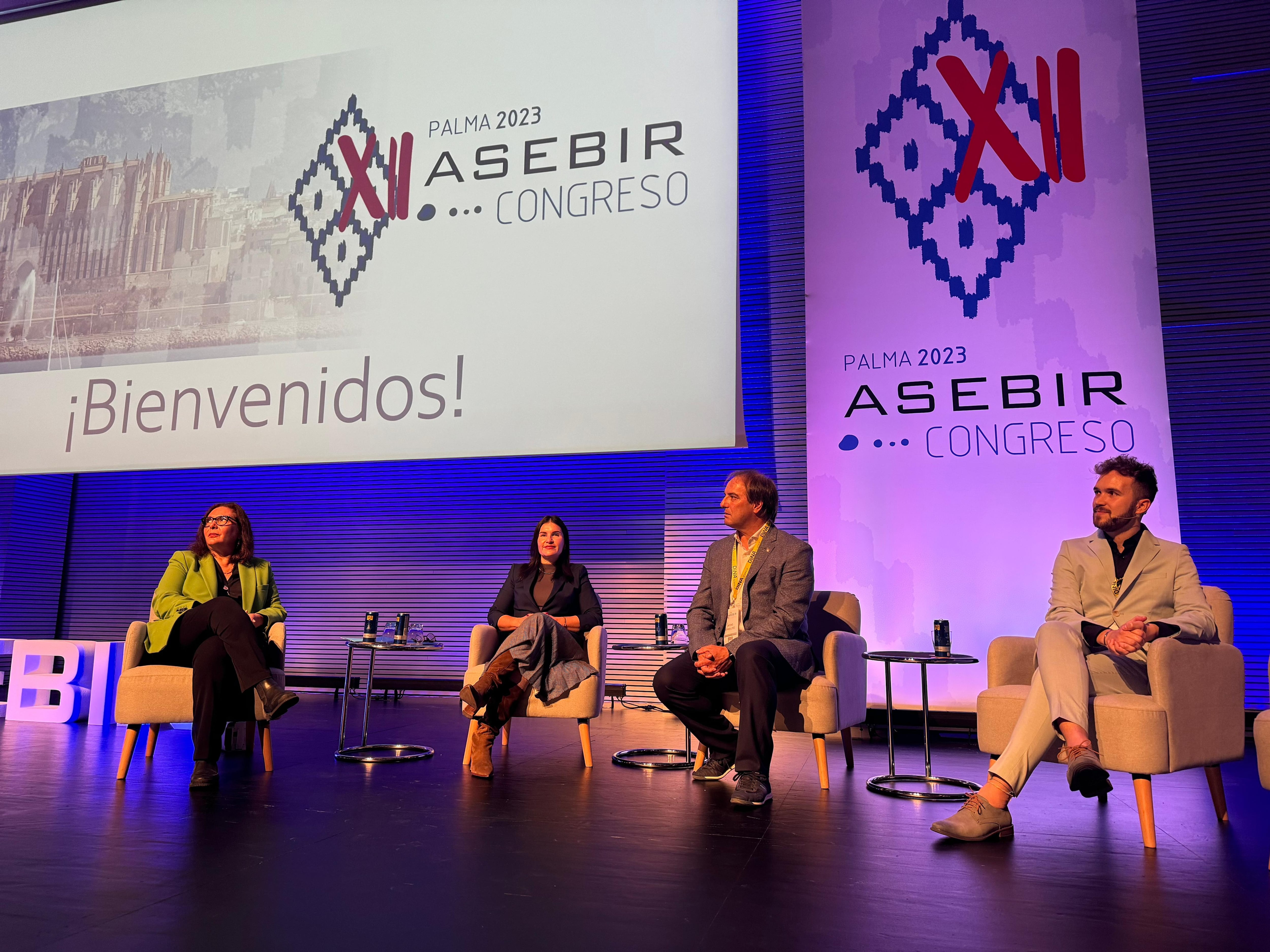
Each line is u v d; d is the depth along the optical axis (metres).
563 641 3.16
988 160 4.93
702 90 4.45
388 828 2.12
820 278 5.08
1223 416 4.66
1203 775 3.24
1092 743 2.14
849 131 5.18
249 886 1.61
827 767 3.16
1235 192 4.81
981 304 4.81
